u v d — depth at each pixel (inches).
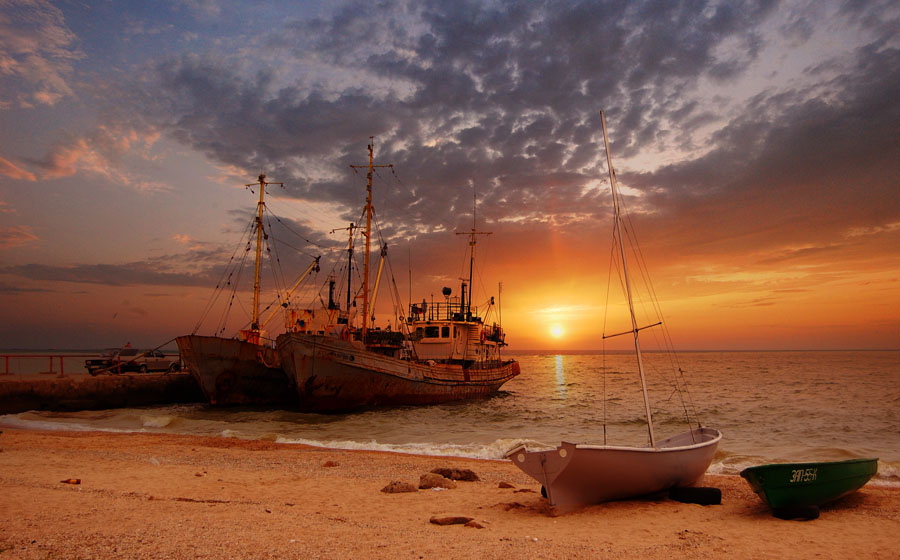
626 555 383.9
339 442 1069.8
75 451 881.5
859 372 4466.0
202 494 575.8
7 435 1087.6
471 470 742.5
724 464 857.5
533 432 1293.1
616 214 630.5
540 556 370.6
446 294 2158.0
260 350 1747.0
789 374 4224.9
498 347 2436.0
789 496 516.7
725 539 439.2
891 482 716.0
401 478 711.1
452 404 1871.3
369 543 385.1
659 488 580.1
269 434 1205.1
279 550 353.1
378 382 1620.3
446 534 426.9
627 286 613.3
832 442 1121.4
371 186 1854.1
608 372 5526.6
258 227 1990.7
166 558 324.2
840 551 413.4
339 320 2041.1
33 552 323.9
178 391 1941.4
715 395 2351.1
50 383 1669.5
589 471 514.0
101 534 371.9
